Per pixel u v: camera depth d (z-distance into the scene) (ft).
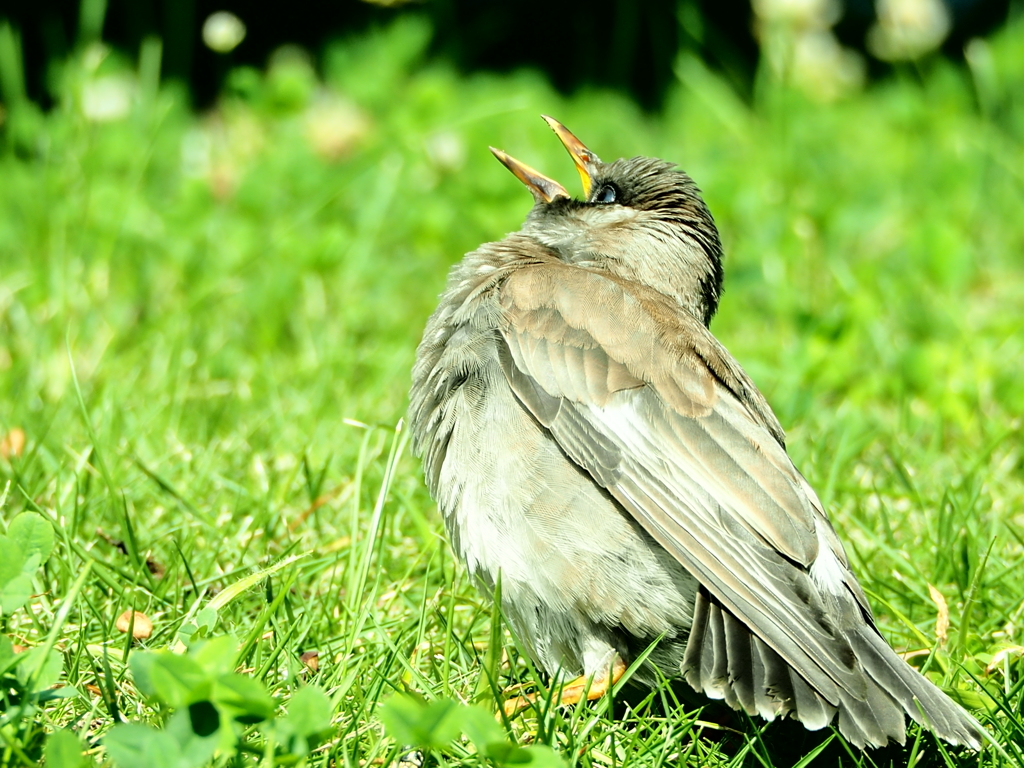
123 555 25.86
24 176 45.60
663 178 27.71
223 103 59.62
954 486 30.71
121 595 23.07
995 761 20.07
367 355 37.42
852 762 21.22
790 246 44.50
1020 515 30.17
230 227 44.65
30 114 48.73
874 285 42.80
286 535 27.22
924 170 55.16
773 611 20.56
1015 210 50.85
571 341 23.09
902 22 60.54
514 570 22.09
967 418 34.37
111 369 34.65
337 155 52.65
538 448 22.39
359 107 57.06
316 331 39.14
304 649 22.67
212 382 35.55
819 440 32.37
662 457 22.06
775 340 40.16
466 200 47.96
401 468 30.94
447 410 23.29
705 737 21.97
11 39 52.95
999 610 25.52
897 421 34.78
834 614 21.39
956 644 24.00
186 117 57.47
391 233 47.11
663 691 21.35
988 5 71.05
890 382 36.37
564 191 28.63
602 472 21.90
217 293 40.01
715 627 20.77
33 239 42.14
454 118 54.60
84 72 46.70
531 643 22.62
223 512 28.17
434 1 65.51
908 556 27.48
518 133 56.80
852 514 29.55
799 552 21.01
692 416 22.34
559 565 21.85
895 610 24.09
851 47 72.69
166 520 27.76
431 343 24.41
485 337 23.56
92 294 39.42
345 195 48.14
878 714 19.60
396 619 23.98
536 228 28.27
